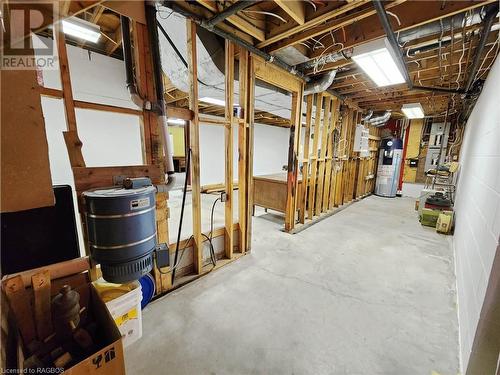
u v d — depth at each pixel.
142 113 1.73
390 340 1.58
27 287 1.15
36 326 1.11
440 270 2.56
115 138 3.77
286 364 1.39
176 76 2.63
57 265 1.30
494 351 1.08
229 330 1.65
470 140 3.82
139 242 1.32
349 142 5.52
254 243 3.28
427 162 6.94
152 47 1.65
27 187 1.01
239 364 1.39
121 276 1.29
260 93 3.46
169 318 1.75
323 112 4.72
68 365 1.05
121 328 1.45
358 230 3.88
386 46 2.11
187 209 4.50
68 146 1.41
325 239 3.45
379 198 6.94
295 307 1.91
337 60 2.83
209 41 2.19
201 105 5.58
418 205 5.26
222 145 7.16
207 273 2.42
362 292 2.13
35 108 1.00
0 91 0.89
